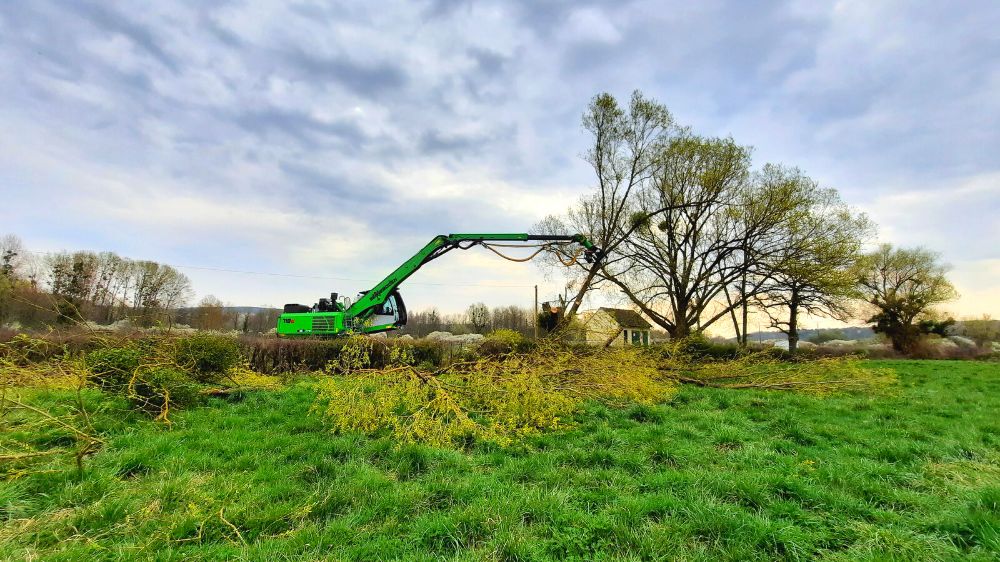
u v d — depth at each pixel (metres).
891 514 3.58
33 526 3.28
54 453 4.48
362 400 6.05
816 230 22.36
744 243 23.86
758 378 11.48
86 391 6.99
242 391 8.80
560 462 4.95
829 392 10.27
